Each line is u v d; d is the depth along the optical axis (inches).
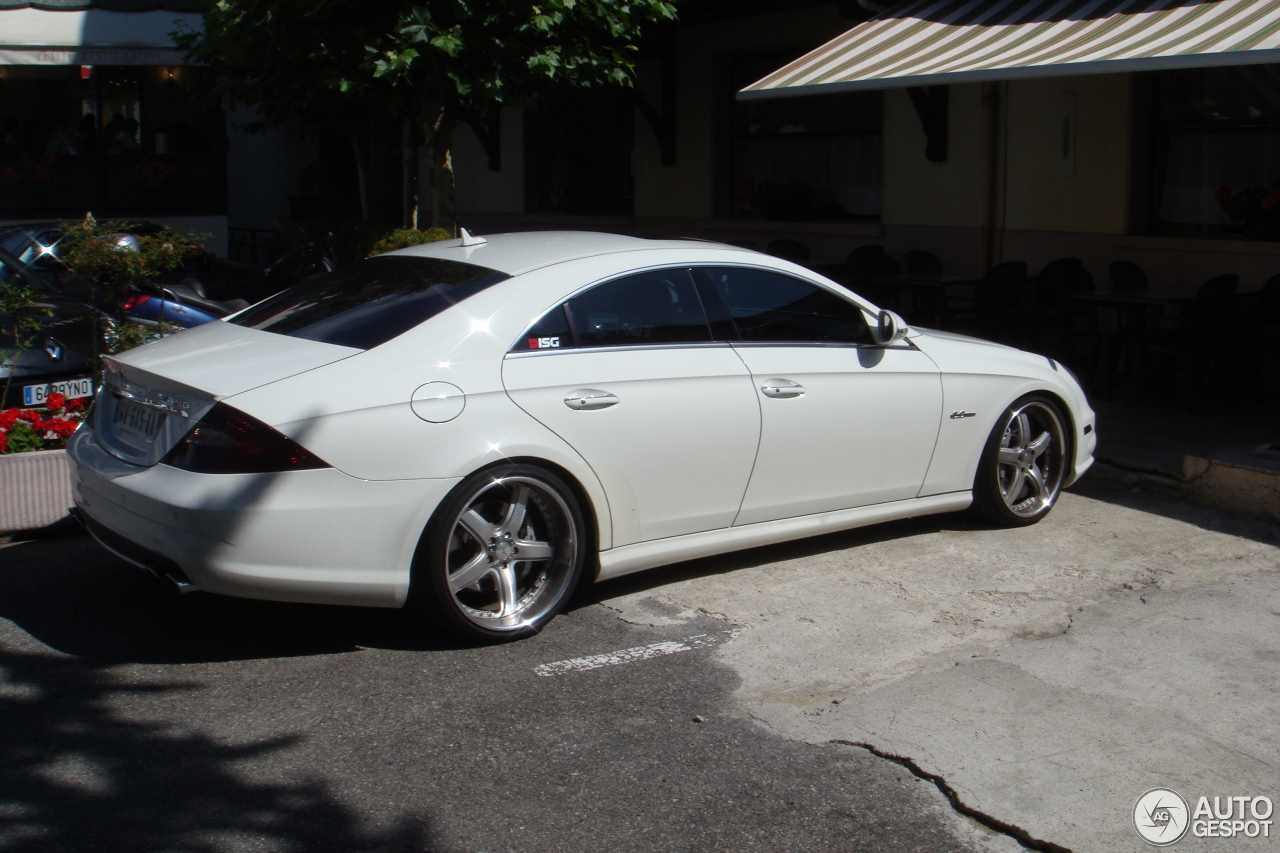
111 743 148.7
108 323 273.9
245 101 386.3
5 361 253.0
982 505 239.3
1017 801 138.3
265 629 186.1
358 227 422.6
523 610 183.2
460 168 712.4
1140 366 354.6
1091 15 314.7
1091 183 396.8
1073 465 250.2
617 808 136.3
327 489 161.9
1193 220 379.2
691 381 193.6
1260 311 342.0
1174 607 198.7
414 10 311.4
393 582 168.4
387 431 165.5
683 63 539.8
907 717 158.7
